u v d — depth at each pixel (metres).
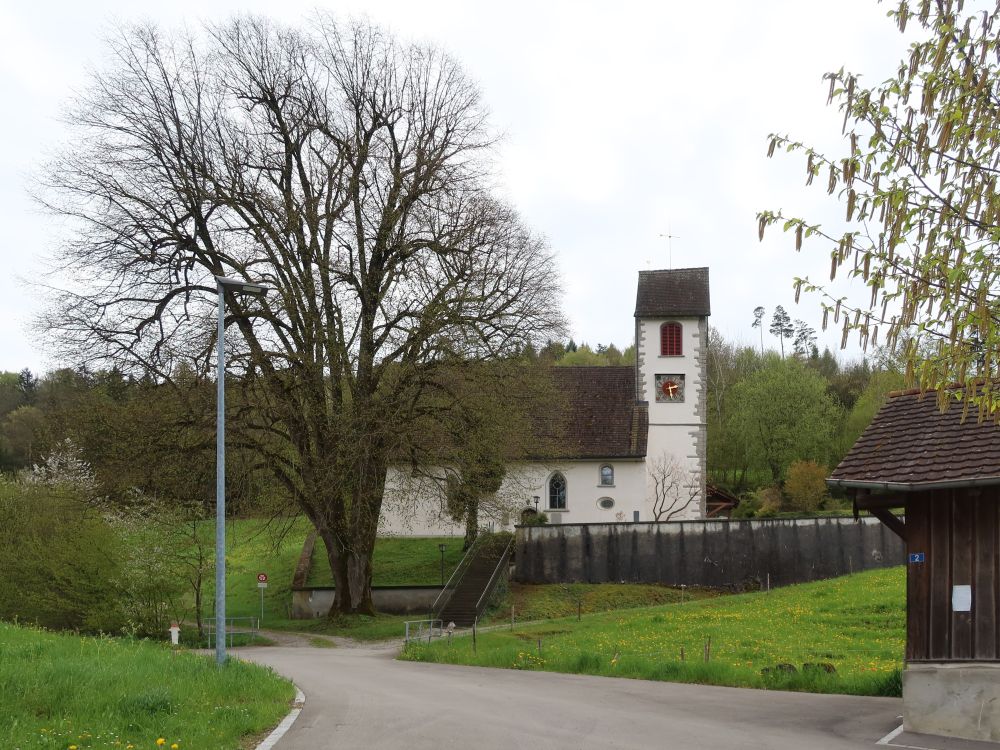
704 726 15.52
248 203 39.50
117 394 38.44
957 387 12.70
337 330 39.38
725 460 89.50
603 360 120.12
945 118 11.66
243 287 22.27
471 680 22.92
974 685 14.82
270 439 40.38
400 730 14.99
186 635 38.62
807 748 13.56
